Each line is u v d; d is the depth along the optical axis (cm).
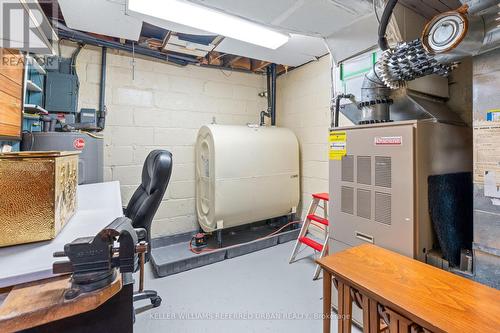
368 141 165
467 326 81
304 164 339
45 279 59
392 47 160
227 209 279
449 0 173
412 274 116
